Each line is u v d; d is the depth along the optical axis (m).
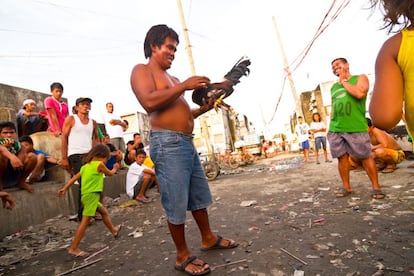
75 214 4.79
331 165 7.53
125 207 5.14
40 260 2.84
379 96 1.00
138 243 2.99
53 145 5.44
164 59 2.23
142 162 5.66
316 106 16.95
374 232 2.38
